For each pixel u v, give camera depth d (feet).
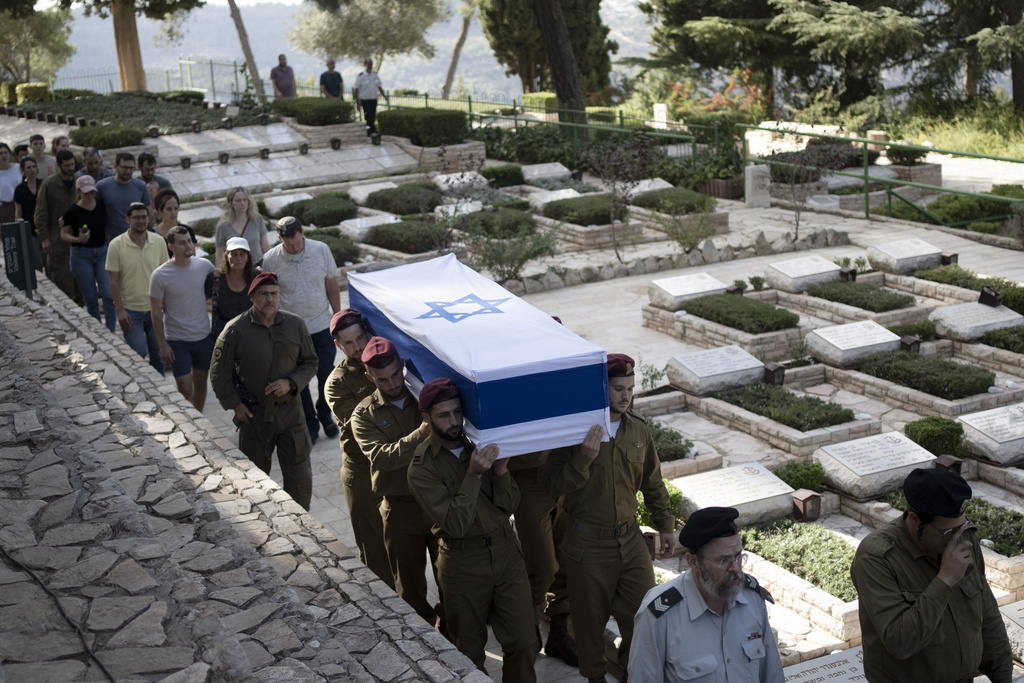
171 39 149.07
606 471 16.55
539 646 17.35
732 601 11.94
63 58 187.83
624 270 51.67
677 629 11.90
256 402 23.44
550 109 89.81
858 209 71.10
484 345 16.52
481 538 16.37
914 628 12.16
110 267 31.86
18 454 16.40
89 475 15.44
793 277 44.29
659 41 138.51
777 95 126.93
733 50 128.06
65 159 37.09
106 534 13.48
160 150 76.38
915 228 60.08
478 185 66.08
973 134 102.42
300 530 19.34
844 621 20.17
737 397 32.42
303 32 167.32
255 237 32.01
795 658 19.58
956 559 12.03
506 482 16.37
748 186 68.03
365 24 160.25
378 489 18.06
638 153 55.52
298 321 23.58
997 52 108.68
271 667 12.54
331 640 15.02
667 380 35.55
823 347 35.86
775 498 25.36
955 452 28.60
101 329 32.32
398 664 14.70
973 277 43.52
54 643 10.93
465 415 15.87
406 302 20.03
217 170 73.15
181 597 11.99
